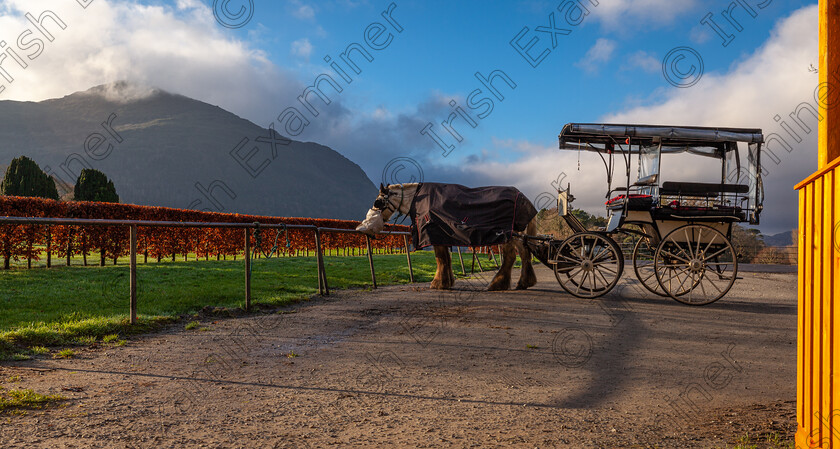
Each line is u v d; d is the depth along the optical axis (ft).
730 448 7.96
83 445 7.59
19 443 7.55
